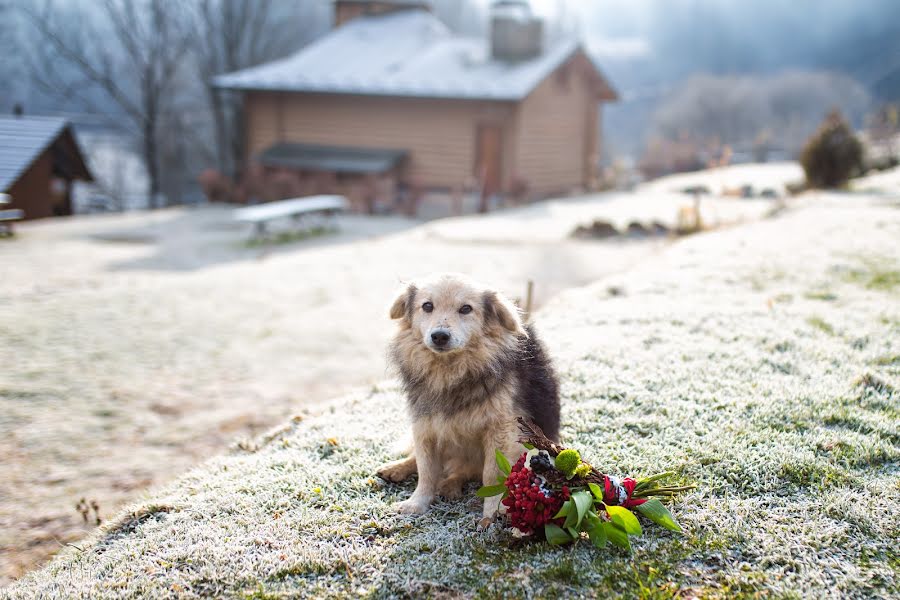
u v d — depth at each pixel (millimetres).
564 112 29719
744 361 5562
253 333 9891
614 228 15375
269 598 3221
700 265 9180
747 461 4051
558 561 3293
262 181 27250
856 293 7551
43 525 4961
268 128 29688
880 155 24984
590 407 4867
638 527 3240
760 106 67188
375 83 27359
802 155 18547
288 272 13680
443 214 25203
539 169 28219
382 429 4945
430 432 3852
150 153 41281
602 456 4215
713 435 4379
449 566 3348
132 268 14562
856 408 4680
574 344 6078
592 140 32312
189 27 41719
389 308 3953
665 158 36094
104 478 5668
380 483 4195
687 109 67250
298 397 7473
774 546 3330
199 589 3324
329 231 20281
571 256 13375
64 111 49812
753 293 7668
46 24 39562
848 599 2984
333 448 4703
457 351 3658
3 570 4406
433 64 29031
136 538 3807
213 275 13703
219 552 3562
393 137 27953
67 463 5934
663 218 16812
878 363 5516
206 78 42875
